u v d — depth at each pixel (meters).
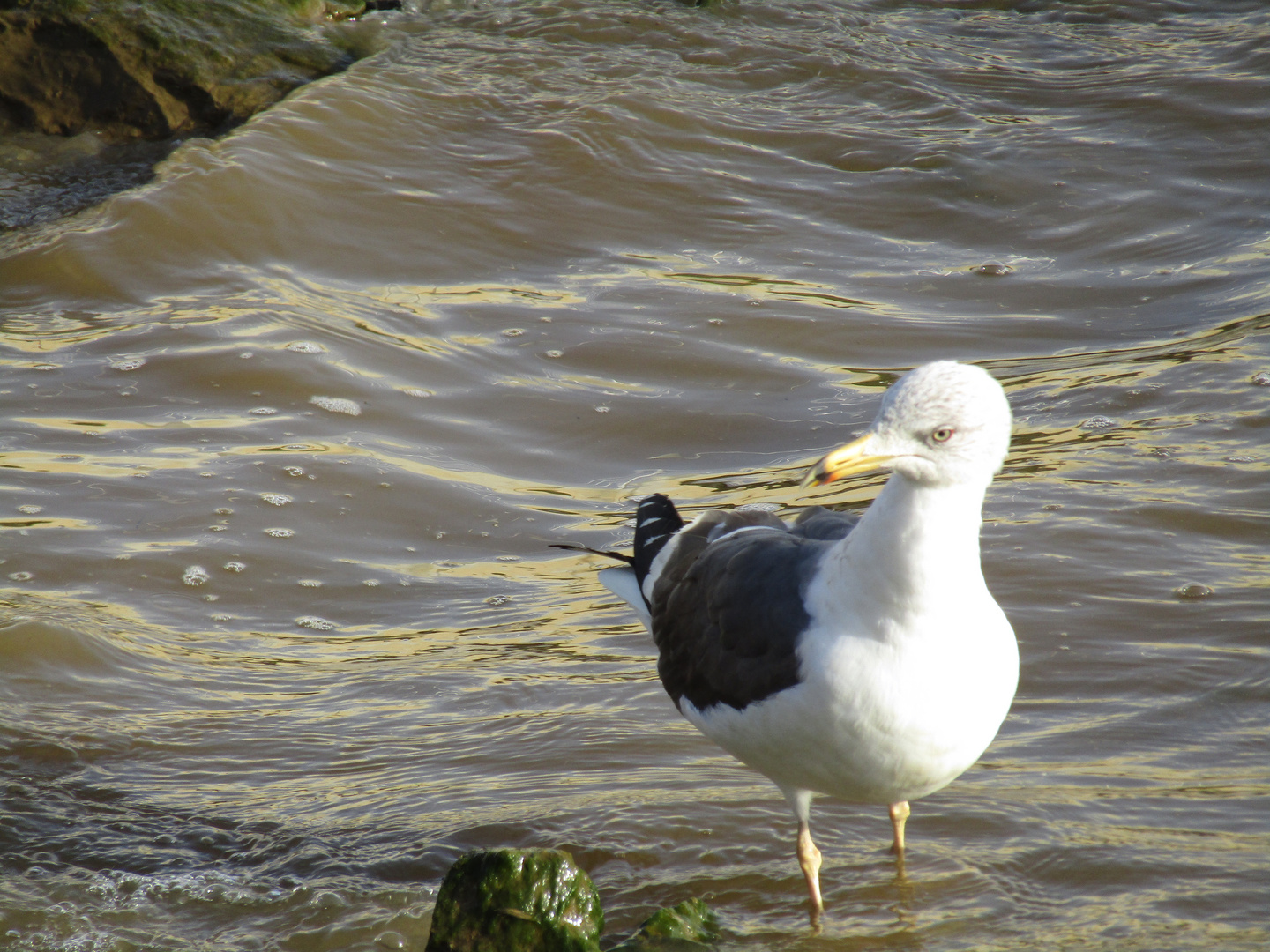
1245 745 9.12
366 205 18.67
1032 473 12.99
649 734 9.77
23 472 13.13
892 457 6.98
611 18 24.69
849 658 7.27
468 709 10.16
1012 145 21.11
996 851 8.32
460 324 16.50
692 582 8.51
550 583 12.10
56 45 21.86
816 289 17.50
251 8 23.02
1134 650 10.20
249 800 9.08
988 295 17.38
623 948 7.56
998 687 7.43
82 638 10.66
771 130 21.58
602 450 14.26
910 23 26.03
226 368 15.10
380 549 12.52
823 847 8.58
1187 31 25.42
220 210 18.06
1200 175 20.17
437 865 8.38
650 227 19.05
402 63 22.28
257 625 11.35
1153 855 8.09
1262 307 16.30
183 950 7.62
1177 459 13.00
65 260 17.03
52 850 8.52
